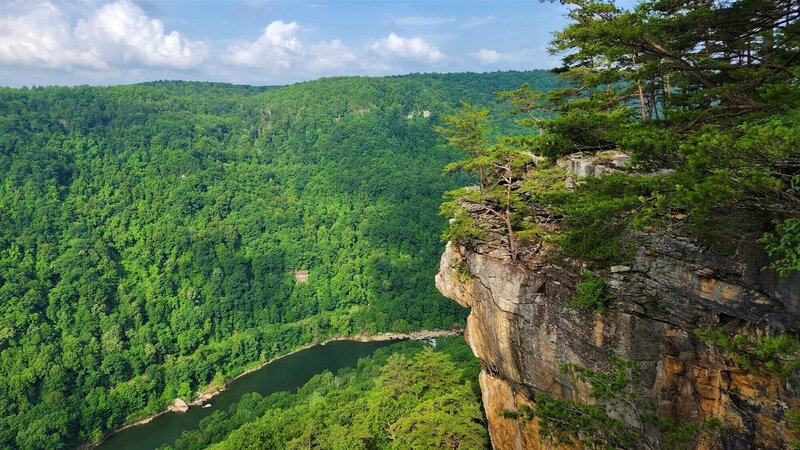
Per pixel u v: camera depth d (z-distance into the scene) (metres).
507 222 22.81
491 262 22.12
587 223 15.38
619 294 16.42
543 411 14.89
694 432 12.97
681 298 14.65
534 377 20.16
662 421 12.95
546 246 21.19
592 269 17.66
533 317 19.84
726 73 15.46
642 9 14.43
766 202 10.43
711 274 13.75
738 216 11.95
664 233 15.28
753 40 16.22
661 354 15.10
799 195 10.09
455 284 27.11
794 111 11.27
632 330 15.89
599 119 14.94
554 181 23.72
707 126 12.63
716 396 13.70
